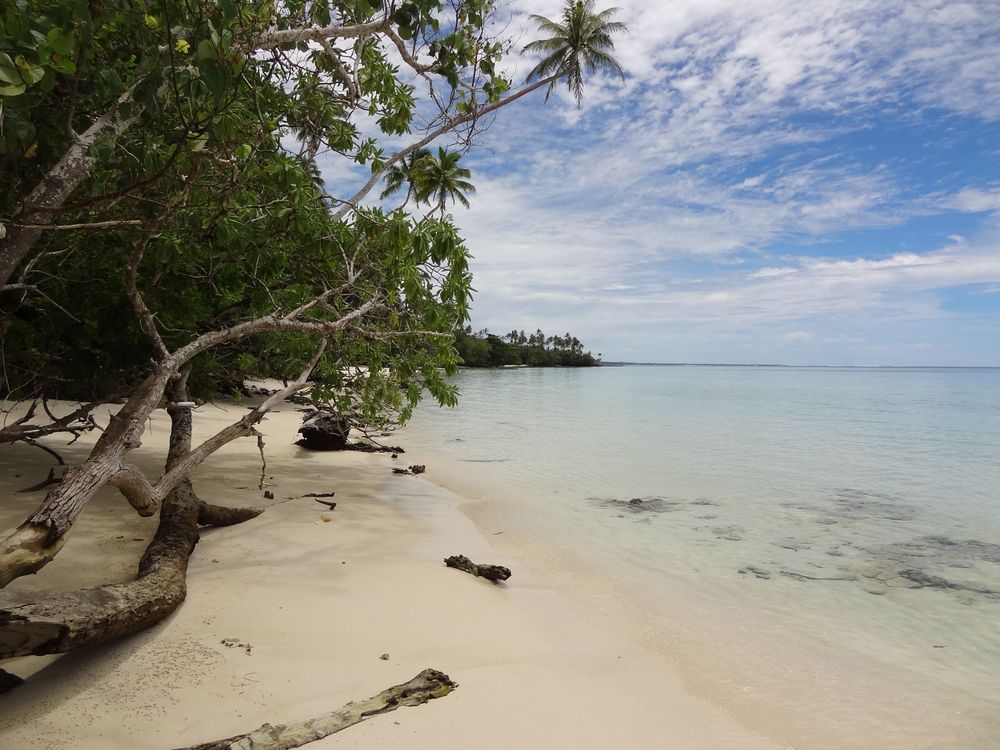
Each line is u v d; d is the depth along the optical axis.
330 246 7.99
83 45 3.43
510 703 3.83
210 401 10.88
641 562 7.85
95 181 5.43
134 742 2.99
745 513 10.81
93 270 7.17
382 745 3.12
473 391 53.34
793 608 6.41
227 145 4.52
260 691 3.61
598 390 57.75
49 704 3.29
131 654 3.92
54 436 12.06
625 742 3.61
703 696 4.47
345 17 6.40
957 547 8.82
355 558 6.62
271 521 7.76
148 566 4.91
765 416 32.78
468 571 6.68
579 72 25.58
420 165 8.80
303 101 7.66
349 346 10.40
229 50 3.83
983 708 4.48
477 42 7.18
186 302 8.12
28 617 3.24
